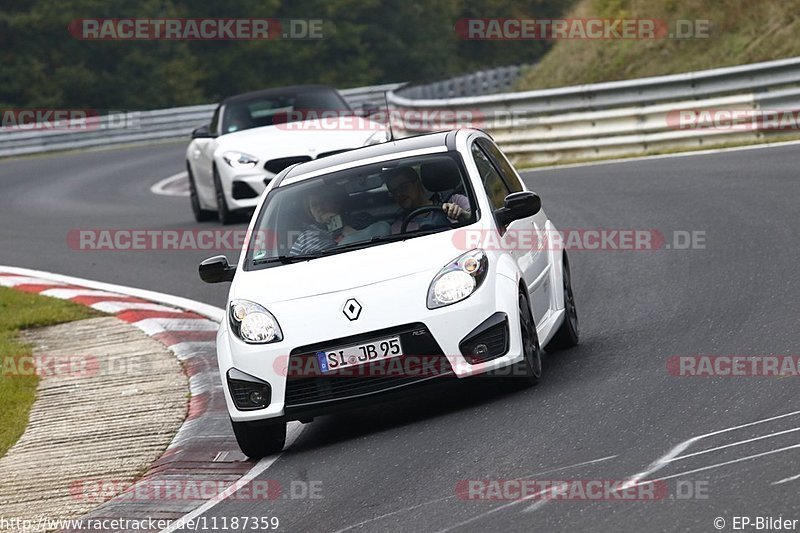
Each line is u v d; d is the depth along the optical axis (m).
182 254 52.44
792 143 61.19
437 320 23.91
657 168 60.62
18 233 64.56
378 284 24.38
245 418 24.45
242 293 25.47
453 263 24.59
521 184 31.27
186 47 179.50
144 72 173.75
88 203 77.19
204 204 61.31
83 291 46.09
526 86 104.69
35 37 168.25
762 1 91.44
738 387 22.69
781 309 29.12
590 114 71.06
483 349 24.05
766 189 48.66
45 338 38.97
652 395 23.12
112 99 171.50
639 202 51.09
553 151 72.69
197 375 32.31
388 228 26.28
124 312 41.53
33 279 49.94
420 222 26.25
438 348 23.91
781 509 16.02
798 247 36.59
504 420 23.25
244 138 58.50
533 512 17.70
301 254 26.27
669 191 52.69
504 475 19.81
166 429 28.20
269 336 24.38
